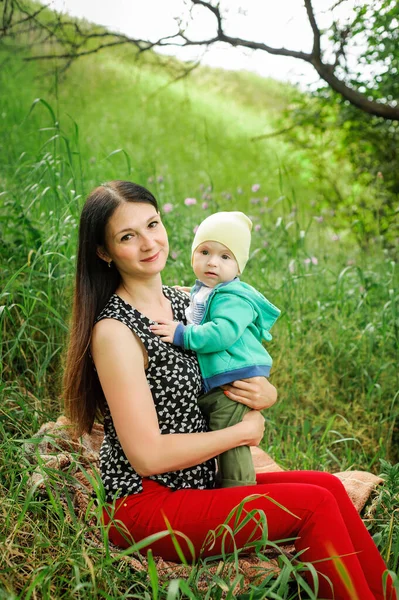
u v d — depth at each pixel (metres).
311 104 7.71
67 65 5.61
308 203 9.01
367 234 7.05
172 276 4.43
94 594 1.99
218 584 2.05
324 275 5.11
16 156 6.52
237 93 13.99
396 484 2.82
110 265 2.42
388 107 5.84
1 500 2.35
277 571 2.30
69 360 2.41
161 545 2.29
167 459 2.21
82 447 2.88
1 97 8.90
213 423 2.45
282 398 4.04
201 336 2.37
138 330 2.29
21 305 3.39
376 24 5.71
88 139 8.83
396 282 5.21
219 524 2.23
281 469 3.18
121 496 2.32
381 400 4.11
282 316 4.32
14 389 3.14
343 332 4.46
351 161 7.71
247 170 10.27
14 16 5.49
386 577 2.22
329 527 2.20
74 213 3.94
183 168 9.41
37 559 2.21
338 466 3.76
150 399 2.25
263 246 5.38
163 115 11.63
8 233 3.90
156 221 2.38
